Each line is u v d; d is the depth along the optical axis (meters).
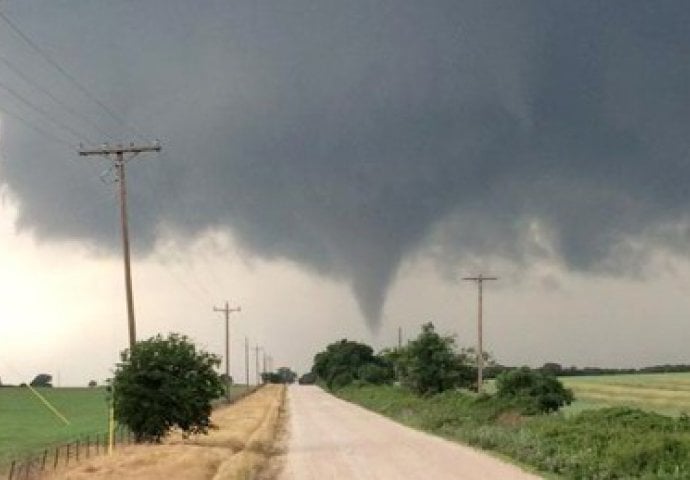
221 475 29.73
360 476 31.56
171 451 37.59
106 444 43.94
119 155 49.66
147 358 46.06
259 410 91.69
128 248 49.78
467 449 43.62
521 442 38.91
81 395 155.75
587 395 100.69
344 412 98.31
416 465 35.34
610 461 29.12
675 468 26.77
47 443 50.69
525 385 61.44
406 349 99.88
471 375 98.25
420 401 86.44
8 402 128.00
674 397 96.12
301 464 36.72
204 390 46.56
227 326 132.12
